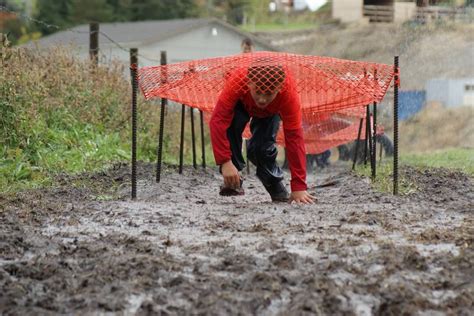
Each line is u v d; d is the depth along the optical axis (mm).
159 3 85250
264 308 9102
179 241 11938
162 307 9109
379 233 12633
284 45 75000
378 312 9031
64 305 9172
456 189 18656
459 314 9031
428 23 51656
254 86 15094
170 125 29375
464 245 11570
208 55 59719
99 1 79062
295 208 15078
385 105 40125
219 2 91125
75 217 14117
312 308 8961
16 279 10094
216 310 8938
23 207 15102
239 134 16203
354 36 65938
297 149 16031
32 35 67625
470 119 45344
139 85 18422
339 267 10328
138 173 21484
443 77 49438
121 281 9844
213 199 18328
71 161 21922
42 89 23188
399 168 22797
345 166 31656
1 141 20984
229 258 10711
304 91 18812
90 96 25828
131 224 13445
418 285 9812
